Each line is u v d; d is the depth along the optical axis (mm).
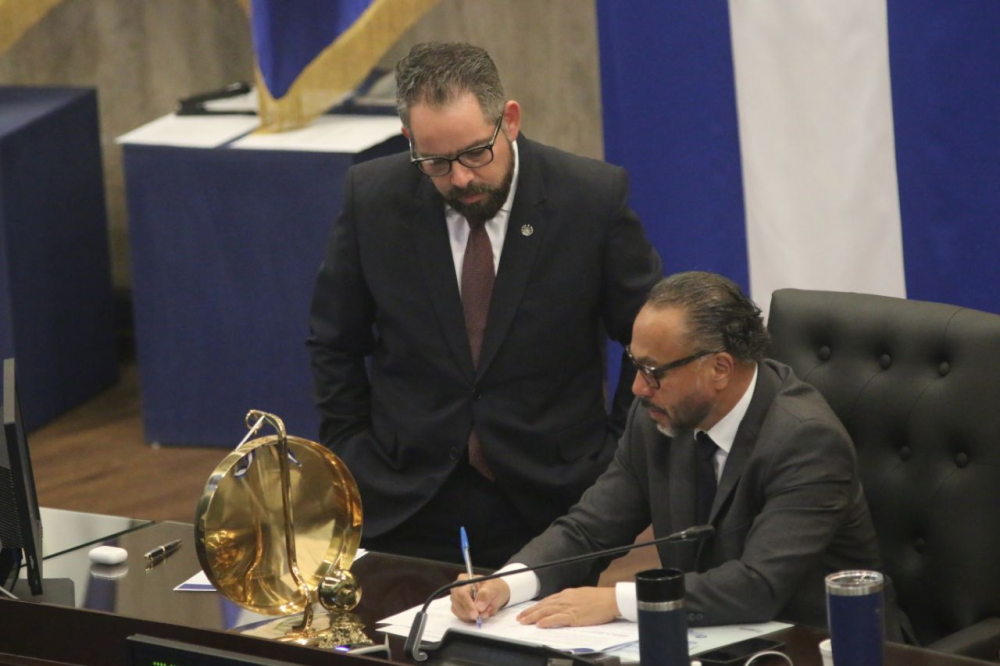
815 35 11805
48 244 19469
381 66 19016
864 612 6160
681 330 7703
